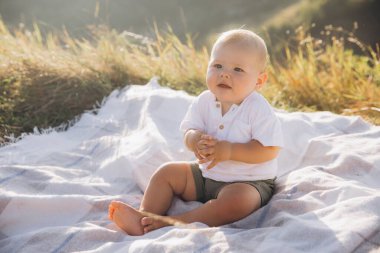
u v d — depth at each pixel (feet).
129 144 10.11
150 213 7.41
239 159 7.60
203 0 47.55
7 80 13.43
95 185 8.81
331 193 7.31
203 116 8.27
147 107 11.27
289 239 6.28
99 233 7.04
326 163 8.86
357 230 6.14
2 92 13.15
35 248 6.79
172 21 44.14
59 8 39.70
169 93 11.98
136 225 7.25
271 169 7.98
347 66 15.67
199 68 15.72
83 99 13.34
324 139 9.37
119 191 8.89
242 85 7.75
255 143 7.66
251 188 7.52
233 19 43.06
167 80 15.15
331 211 6.72
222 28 41.24
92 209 7.98
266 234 6.47
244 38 7.80
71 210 7.90
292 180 8.09
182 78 15.35
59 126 12.23
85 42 17.12
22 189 8.48
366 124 10.20
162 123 10.92
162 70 15.48
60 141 10.89
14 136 11.80
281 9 41.86
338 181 7.67
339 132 9.97
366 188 7.36
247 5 45.01
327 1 38.37
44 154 10.00
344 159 8.43
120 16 43.57
